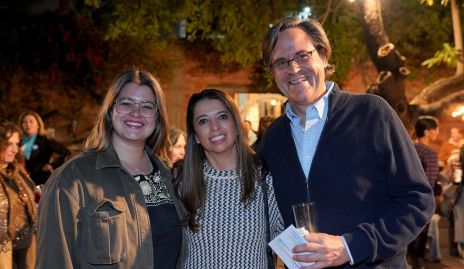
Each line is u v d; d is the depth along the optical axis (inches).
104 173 100.5
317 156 96.6
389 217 91.0
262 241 108.8
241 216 107.0
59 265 91.7
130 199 100.7
